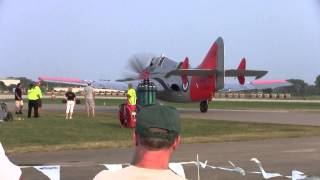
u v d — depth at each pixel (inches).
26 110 1358.3
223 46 1323.8
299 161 467.5
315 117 1197.7
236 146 585.6
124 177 99.2
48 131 731.4
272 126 884.6
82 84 1546.5
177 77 1360.7
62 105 1907.0
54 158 471.5
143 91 619.8
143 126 97.5
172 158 478.0
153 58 1432.1
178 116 99.9
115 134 704.4
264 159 478.6
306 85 6560.0
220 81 1302.9
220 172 402.0
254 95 5201.8
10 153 502.9
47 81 1537.9
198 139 653.3
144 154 98.7
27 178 365.4
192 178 375.9
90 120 971.9
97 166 423.2
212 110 1619.1
